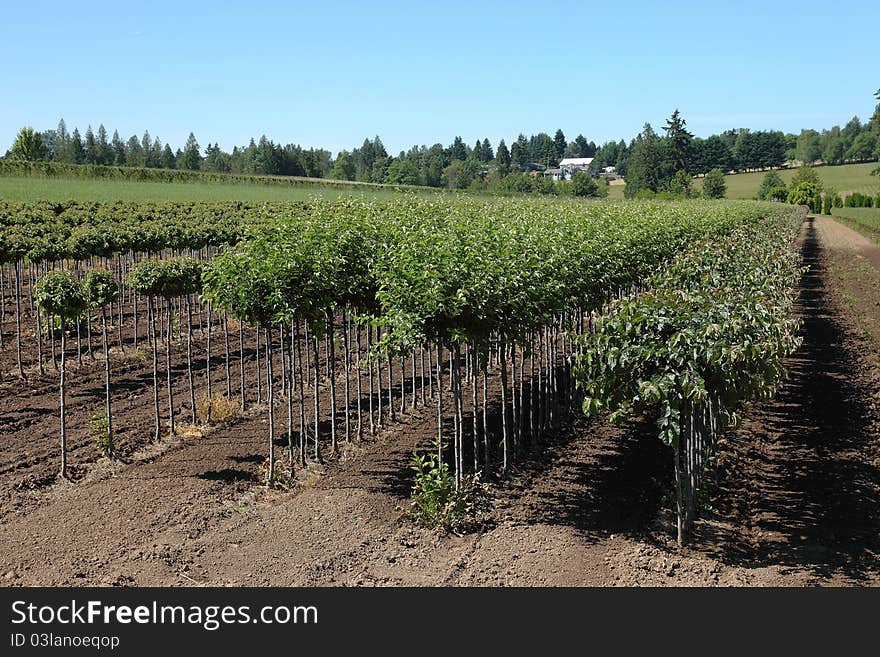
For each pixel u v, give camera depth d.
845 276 52.66
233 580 10.86
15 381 20.78
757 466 15.65
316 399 15.91
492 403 20.33
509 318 14.67
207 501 13.49
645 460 16.09
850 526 12.70
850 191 197.38
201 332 28.16
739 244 26.34
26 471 14.64
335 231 16.45
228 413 18.33
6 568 11.07
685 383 10.98
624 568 11.29
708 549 11.93
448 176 189.50
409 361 25.25
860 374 23.50
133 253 36.97
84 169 108.69
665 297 12.30
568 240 18.61
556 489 14.52
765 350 11.71
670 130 175.75
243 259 14.55
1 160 106.19
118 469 14.94
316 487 14.31
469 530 12.67
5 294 32.00
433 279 13.04
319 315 15.26
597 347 11.93
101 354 24.16
